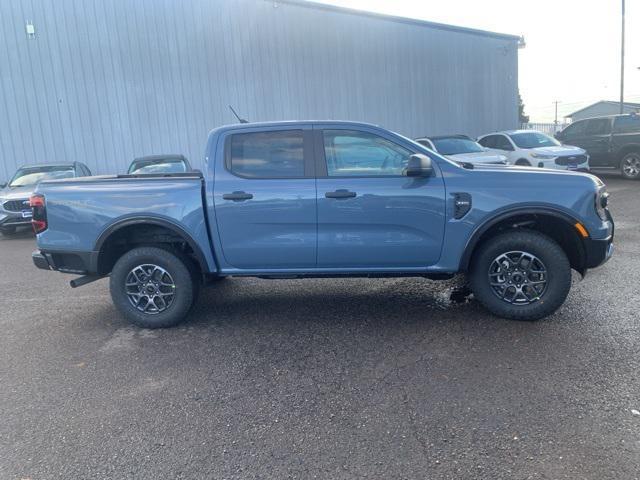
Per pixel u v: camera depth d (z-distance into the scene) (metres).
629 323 4.46
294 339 4.52
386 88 19.27
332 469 2.71
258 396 3.52
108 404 3.49
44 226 4.94
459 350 4.09
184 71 16.17
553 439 2.86
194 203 4.71
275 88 17.39
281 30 17.25
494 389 3.45
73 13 15.00
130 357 4.29
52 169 12.50
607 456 2.70
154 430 3.15
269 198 4.63
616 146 15.36
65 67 15.09
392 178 4.59
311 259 4.74
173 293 4.88
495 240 4.54
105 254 4.98
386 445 2.89
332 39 18.08
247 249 4.75
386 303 5.39
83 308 5.70
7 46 14.68
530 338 4.25
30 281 7.09
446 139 13.71
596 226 4.46
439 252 4.61
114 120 15.63
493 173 4.57
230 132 4.79
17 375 4.00
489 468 2.65
